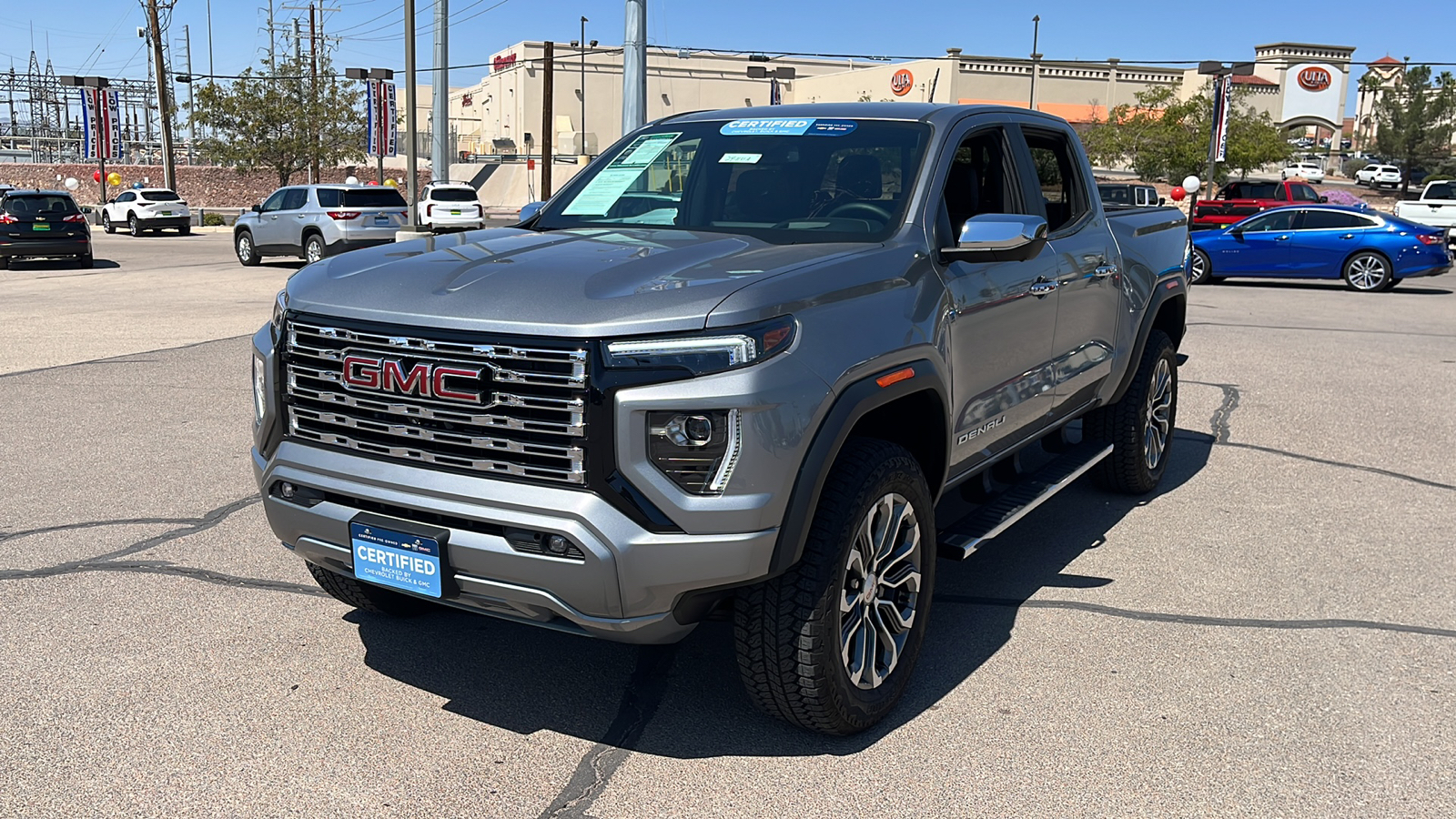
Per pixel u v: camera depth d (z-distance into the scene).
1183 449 7.23
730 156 4.40
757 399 2.96
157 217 36.00
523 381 2.99
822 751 3.40
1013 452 4.60
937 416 3.75
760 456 2.98
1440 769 3.32
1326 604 4.59
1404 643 4.20
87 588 4.61
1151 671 3.96
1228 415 8.21
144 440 7.04
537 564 3.00
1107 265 5.18
